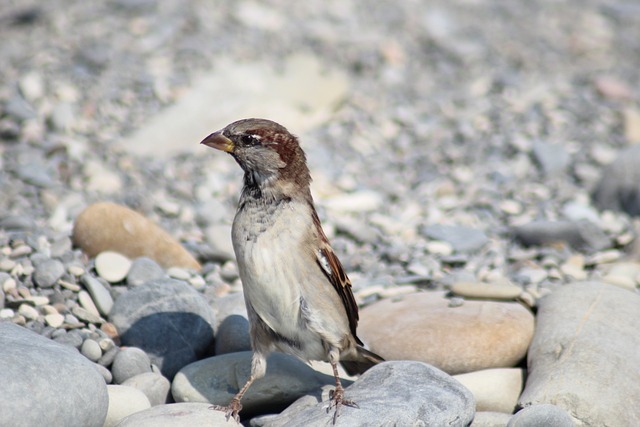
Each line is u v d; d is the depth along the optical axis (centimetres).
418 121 1747
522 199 1427
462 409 748
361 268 1184
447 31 2203
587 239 1229
